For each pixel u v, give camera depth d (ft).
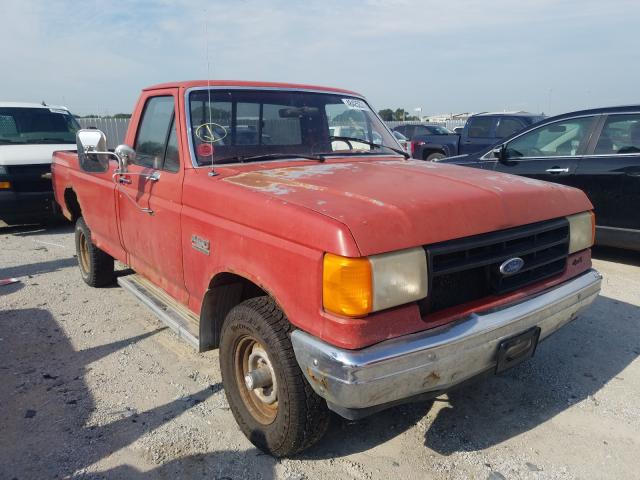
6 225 30.60
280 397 8.50
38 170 27.22
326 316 7.29
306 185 9.07
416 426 10.23
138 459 9.32
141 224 12.57
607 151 20.07
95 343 14.02
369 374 7.01
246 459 9.30
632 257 21.22
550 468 9.00
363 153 13.14
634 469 8.95
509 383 11.76
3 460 9.30
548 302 8.89
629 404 10.87
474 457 9.30
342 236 7.08
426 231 7.57
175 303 12.76
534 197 9.25
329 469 9.01
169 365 12.75
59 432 10.11
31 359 13.15
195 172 10.58
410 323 7.50
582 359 12.79
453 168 11.30
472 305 8.27
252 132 11.87
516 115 38.91
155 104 12.50
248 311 8.82
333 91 13.85
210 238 9.67
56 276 19.97
